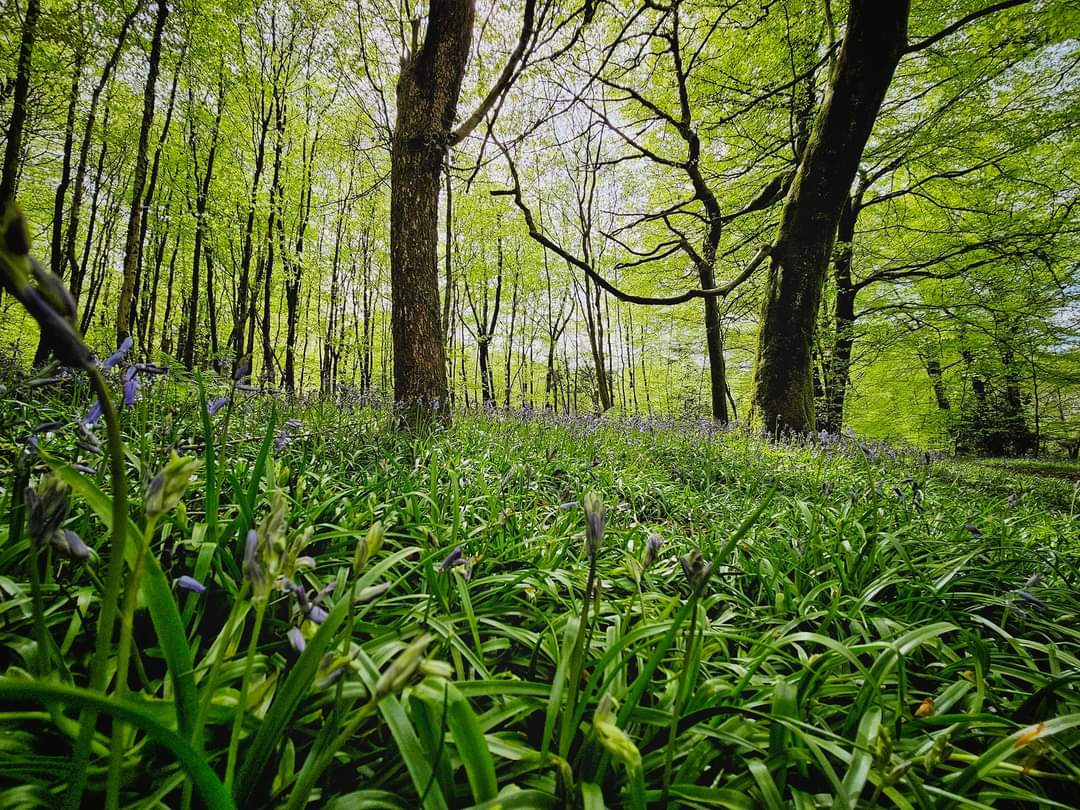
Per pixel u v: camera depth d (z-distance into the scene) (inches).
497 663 65.8
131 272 388.2
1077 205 550.9
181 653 35.0
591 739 41.9
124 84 521.7
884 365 775.7
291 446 133.3
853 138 346.0
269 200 611.8
